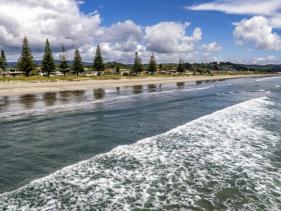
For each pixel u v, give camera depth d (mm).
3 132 20422
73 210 9492
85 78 91750
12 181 12062
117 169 13094
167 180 11938
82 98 41844
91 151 16281
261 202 10211
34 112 28531
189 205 9914
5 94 46406
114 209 9578
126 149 16234
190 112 30547
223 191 11016
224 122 23938
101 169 13086
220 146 16922
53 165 14016
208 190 11078
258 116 26797
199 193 10820
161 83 89000
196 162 14125
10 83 65562
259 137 18984
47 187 11156
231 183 11742
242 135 19531
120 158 14625
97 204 9883
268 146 16984
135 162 14039
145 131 21281
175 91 58125
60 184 11430
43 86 62844
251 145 17172
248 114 27969
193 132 20375
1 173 12914
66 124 23312
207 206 9875
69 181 11719
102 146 17281
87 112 29078
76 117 26344
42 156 15352
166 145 17078
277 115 27359
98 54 115938
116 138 19172
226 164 13906
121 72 149750
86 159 14898
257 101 38969
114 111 30078
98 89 60562
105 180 11859
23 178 12398
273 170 13227
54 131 20922
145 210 9555
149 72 151750
